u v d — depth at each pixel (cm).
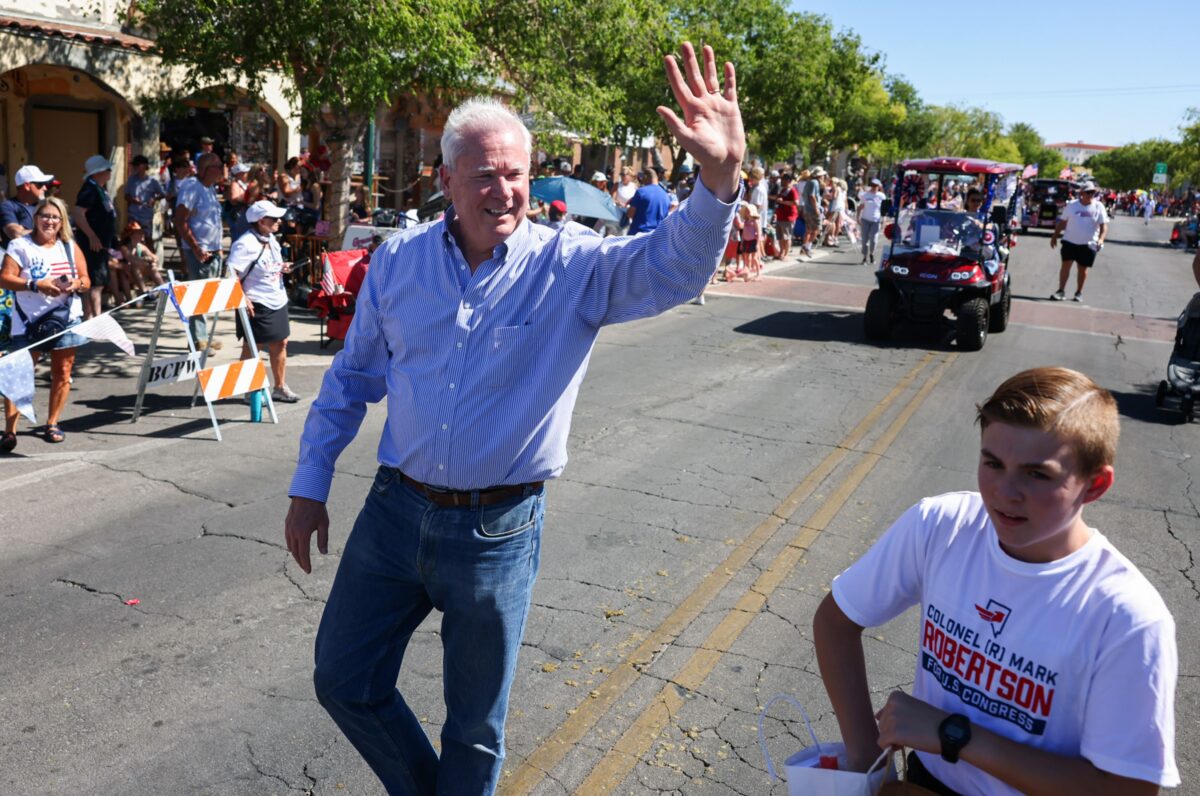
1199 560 593
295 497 283
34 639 442
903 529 202
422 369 267
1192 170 5431
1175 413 962
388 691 287
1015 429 171
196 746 371
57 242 700
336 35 1016
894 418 891
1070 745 177
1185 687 439
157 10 1058
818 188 2283
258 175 1341
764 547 582
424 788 294
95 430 751
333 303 1052
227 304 792
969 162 1263
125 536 558
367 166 1714
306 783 352
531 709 403
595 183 1847
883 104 4884
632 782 360
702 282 253
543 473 272
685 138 229
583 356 272
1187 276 2402
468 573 269
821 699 421
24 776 350
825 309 1524
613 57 1309
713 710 408
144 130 1628
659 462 733
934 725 184
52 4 1434
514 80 1231
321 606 487
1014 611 181
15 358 673
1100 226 1736
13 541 544
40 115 1520
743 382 1010
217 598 489
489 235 260
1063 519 172
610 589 516
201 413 812
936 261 1235
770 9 2602
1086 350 1283
